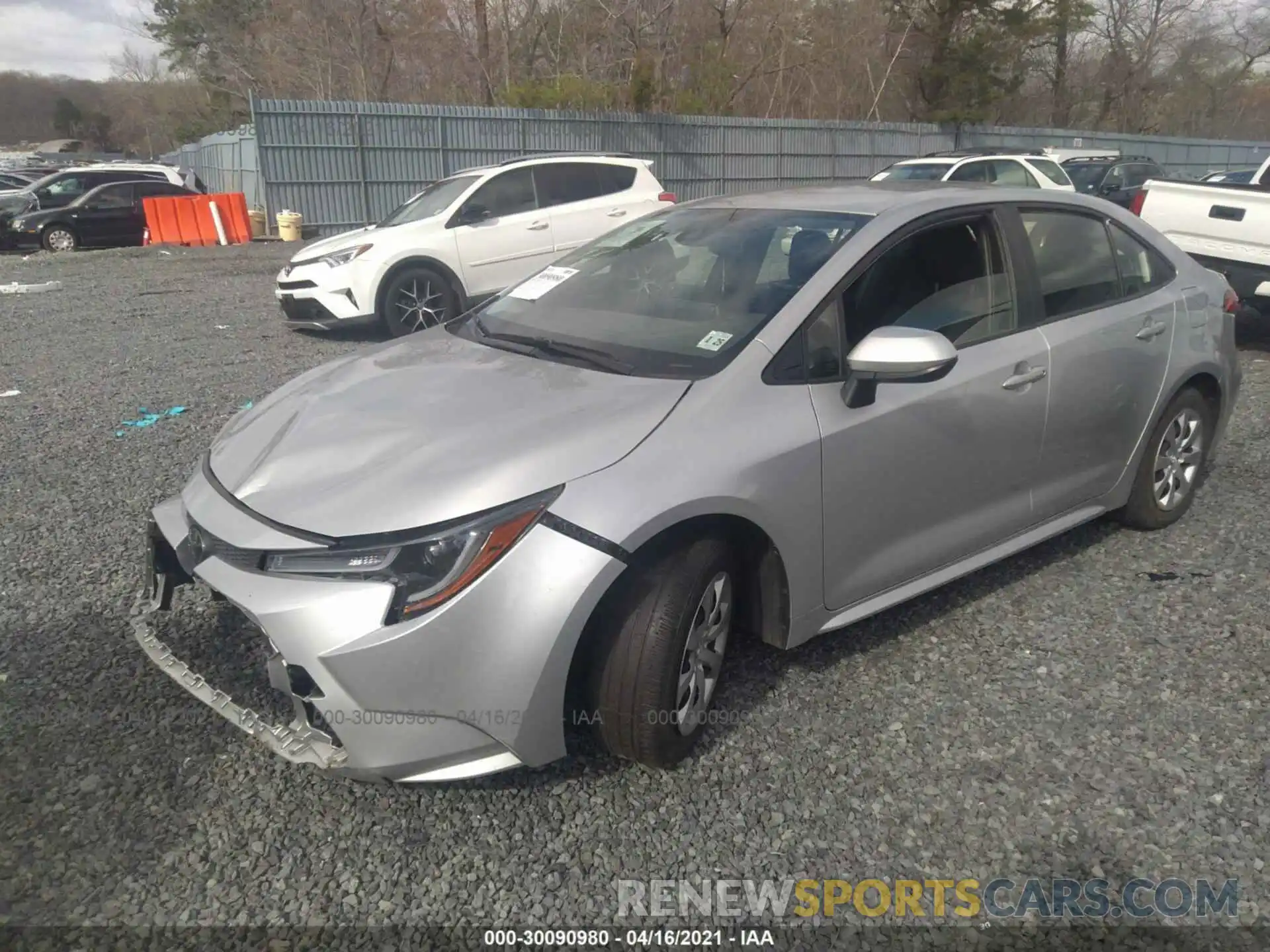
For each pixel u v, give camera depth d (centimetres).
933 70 3250
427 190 1060
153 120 6544
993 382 351
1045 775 289
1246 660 349
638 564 271
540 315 374
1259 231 769
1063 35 3769
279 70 3278
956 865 256
